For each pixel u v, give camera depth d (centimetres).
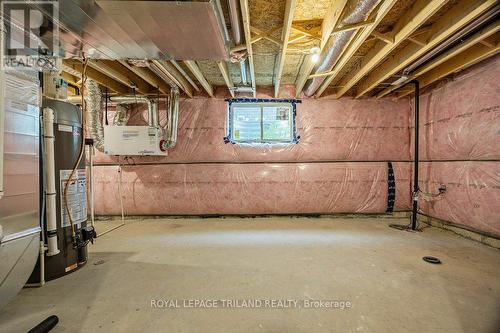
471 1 190
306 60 307
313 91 397
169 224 400
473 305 170
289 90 431
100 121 381
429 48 241
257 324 153
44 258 209
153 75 360
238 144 431
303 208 431
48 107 212
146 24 162
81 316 163
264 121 433
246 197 431
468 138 316
